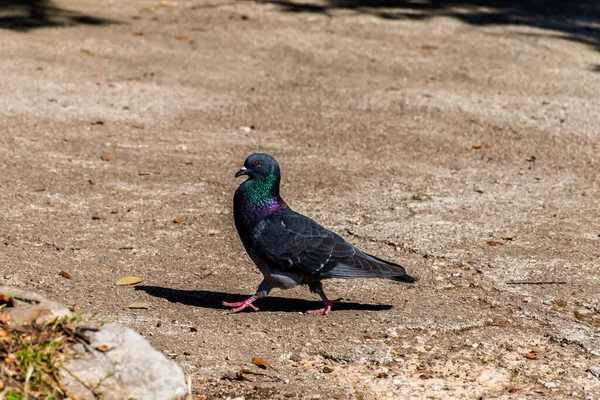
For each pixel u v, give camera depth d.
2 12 22.27
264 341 8.09
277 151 14.70
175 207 11.99
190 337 8.02
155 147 14.56
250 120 16.30
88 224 11.17
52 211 11.54
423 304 9.17
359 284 9.79
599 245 11.05
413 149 15.12
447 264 10.32
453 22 24.67
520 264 10.33
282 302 9.26
